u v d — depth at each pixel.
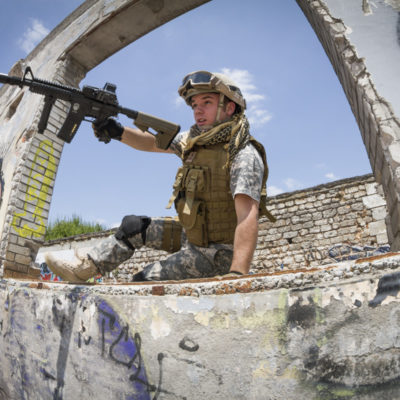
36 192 3.38
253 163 1.64
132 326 1.41
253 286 1.21
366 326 1.01
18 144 3.62
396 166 1.47
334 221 7.73
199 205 1.75
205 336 1.24
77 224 15.08
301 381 1.06
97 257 1.79
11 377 1.98
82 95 2.12
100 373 1.45
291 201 8.34
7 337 2.06
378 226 7.25
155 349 1.33
